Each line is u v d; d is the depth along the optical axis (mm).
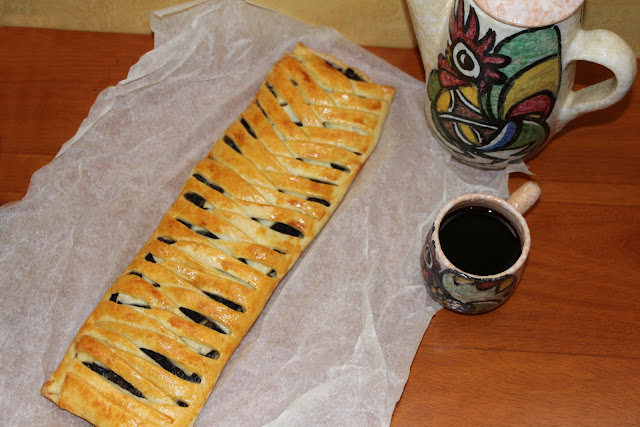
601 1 758
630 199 730
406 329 680
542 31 582
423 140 749
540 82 614
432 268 644
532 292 697
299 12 797
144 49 800
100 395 636
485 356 676
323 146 718
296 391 657
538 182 738
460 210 667
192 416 636
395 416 656
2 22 806
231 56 784
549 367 670
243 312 664
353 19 799
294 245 690
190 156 750
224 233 686
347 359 665
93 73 787
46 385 647
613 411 655
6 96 773
